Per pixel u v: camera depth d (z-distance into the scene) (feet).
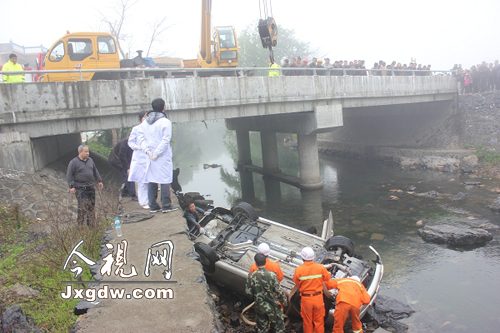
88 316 11.28
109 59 43.65
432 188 53.83
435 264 29.12
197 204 49.65
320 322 17.52
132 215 20.86
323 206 49.44
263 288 16.80
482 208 42.45
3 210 26.86
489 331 20.20
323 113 54.75
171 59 71.97
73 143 56.03
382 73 65.51
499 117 68.74
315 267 17.48
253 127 76.02
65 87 34.94
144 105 38.81
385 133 91.04
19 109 33.06
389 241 34.73
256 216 28.35
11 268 19.85
